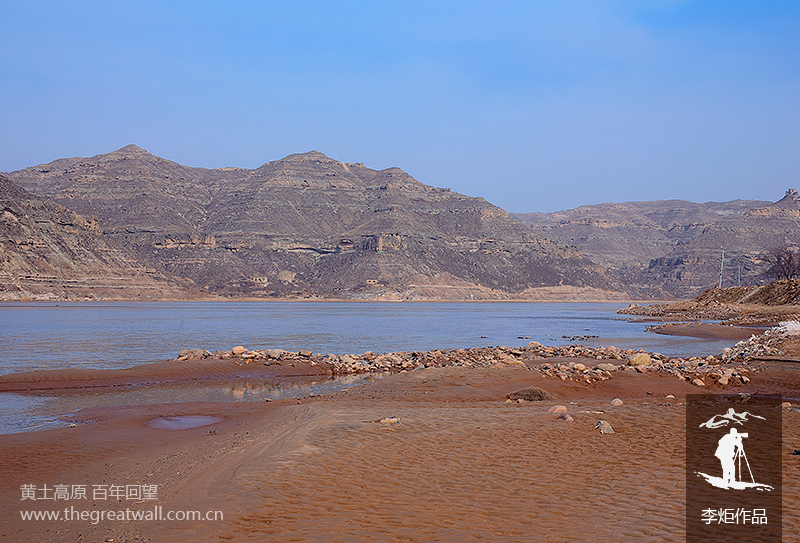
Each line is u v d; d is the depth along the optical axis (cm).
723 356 3747
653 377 2909
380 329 9375
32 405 2517
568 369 3142
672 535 875
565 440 1463
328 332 8500
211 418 2172
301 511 997
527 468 1232
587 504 1015
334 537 887
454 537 880
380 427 1623
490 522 939
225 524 948
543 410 1914
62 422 2142
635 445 1410
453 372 3094
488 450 1376
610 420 1694
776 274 15862
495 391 2598
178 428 1984
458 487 1114
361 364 3859
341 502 1038
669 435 1507
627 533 885
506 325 10844
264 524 945
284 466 1252
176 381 3225
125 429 1962
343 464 1266
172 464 1398
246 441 1594
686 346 5741
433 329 9444
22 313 14050
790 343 3969
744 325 8725
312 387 3102
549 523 931
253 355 3959
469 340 6925
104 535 945
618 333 8100
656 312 15588
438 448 1395
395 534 895
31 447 1661
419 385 2752
